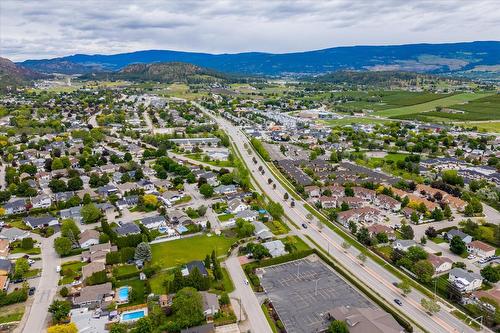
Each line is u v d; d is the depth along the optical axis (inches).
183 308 4033.0
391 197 7667.3
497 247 5944.9
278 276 5088.6
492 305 4264.3
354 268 5285.4
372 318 3949.3
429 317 4249.5
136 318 4156.0
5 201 7391.7
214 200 7721.5
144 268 5064.0
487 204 7775.6
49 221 6540.4
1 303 4365.2
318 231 6451.8
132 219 6786.4
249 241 5974.4
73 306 4345.5
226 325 4082.2
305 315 4264.3
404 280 4985.2
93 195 7721.5
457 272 4972.9
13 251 5649.6
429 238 6210.6
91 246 5615.2
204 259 5433.1
